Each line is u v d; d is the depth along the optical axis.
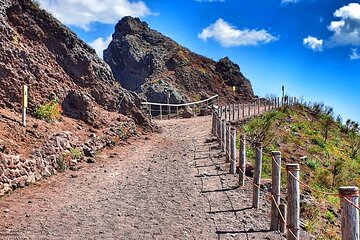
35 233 8.46
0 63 16.41
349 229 4.98
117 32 69.25
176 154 18.38
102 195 11.71
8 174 11.45
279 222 8.90
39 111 16.56
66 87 19.80
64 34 21.47
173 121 33.69
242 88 65.00
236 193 11.91
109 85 23.59
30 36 20.03
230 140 14.96
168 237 8.42
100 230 8.78
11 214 9.61
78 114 18.94
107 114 21.33
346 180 20.23
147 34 67.69
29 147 13.40
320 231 11.06
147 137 22.28
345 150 30.30
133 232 8.70
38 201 10.81
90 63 22.14
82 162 15.63
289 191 7.62
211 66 66.44
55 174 13.69
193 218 9.72
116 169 15.11
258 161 10.54
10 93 16.23
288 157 21.34
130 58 61.69
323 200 14.64
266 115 31.50
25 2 20.77
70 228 8.86
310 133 30.03
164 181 13.45
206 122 31.28
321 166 22.12
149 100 44.69
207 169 15.15
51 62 20.27
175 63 60.66
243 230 8.91
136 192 12.09
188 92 55.94
